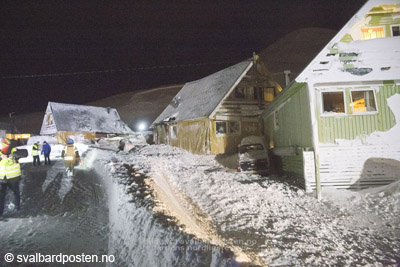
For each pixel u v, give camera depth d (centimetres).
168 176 1077
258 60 2161
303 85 1023
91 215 717
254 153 1382
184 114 2266
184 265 381
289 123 1244
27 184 1015
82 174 1169
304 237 587
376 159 957
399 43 957
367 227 638
